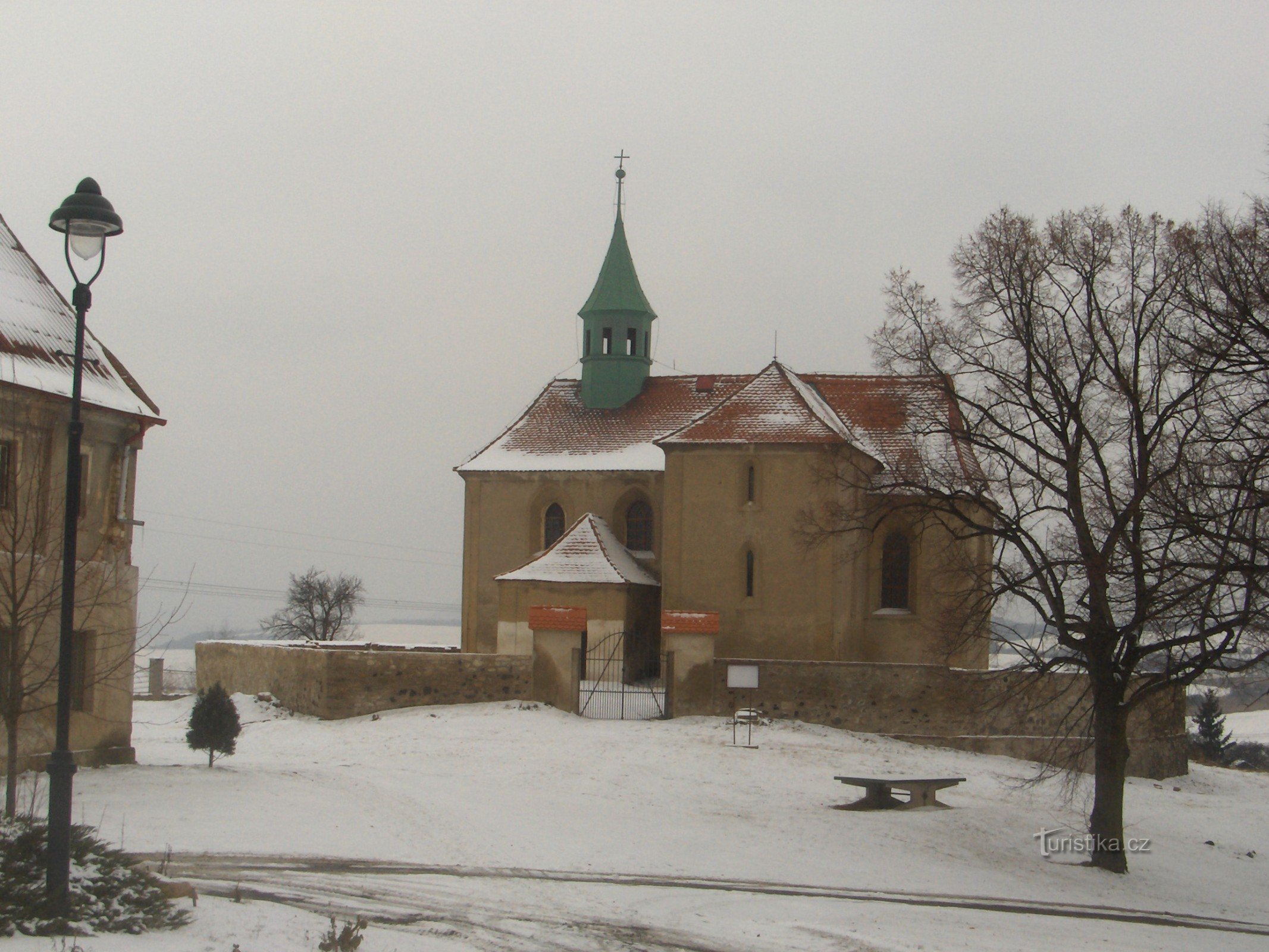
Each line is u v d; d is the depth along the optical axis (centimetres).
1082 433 3238
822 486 5022
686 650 4516
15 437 3011
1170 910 2809
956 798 3744
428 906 2116
